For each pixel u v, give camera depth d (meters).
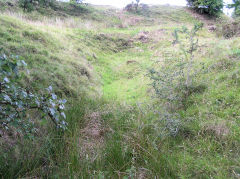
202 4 9.24
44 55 6.23
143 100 5.20
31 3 14.20
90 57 9.30
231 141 2.90
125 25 17.64
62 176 2.33
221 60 5.41
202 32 12.68
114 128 3.52
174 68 6.05
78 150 2.75
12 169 2.34
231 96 3.89
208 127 3.27
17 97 2.02
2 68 1.66
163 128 3.38
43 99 2.21
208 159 2.72
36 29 8.12
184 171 2.51
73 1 18.88
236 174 2.38
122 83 7.56
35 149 2.64
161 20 20.72
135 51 11.80
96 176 2.34
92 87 6.24
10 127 3.01
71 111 3.82
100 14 20.02
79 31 12.52
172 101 4.25
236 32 9.59
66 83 5.35
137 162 2.70
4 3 12.94
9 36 6.24
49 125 3.19
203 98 4.12
